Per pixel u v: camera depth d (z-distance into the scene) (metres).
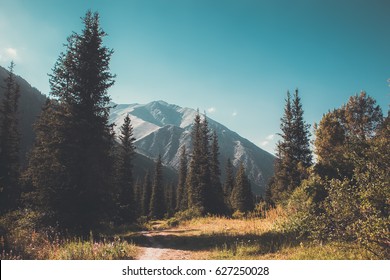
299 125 35.47
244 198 64.25
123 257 11.79
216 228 21.66
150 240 18.30
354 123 38.09
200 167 48.41
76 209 18.91
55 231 16.75
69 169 19.16
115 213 20.91
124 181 42.12
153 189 72.38
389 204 6.87
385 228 6.39
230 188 75.19
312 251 9.45
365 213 6.90
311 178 14.57
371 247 7.02
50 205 18.70
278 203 21.91
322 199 12.99
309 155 34.72
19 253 10.43
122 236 19.94
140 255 12.75
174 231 23.38
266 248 11.68
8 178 32.16
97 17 22.56
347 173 13.09
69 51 21.62
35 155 19.77
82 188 19.17
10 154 34.19
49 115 20.61
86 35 22.00
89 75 21.05
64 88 20.86
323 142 33.91
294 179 33.38
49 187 18.94
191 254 12.88
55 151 19.17
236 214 35.44
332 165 13.87
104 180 20.14
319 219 7.95
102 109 21.44
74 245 11.90
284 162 34.94
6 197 30.58
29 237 13.02
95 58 21.33
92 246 12.02
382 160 7.30
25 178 20.17
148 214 78.19
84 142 20.06
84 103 20.97
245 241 14.05
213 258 11.27
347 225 7.23
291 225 13.30
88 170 19.23
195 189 47.41
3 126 35.09
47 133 20.19
